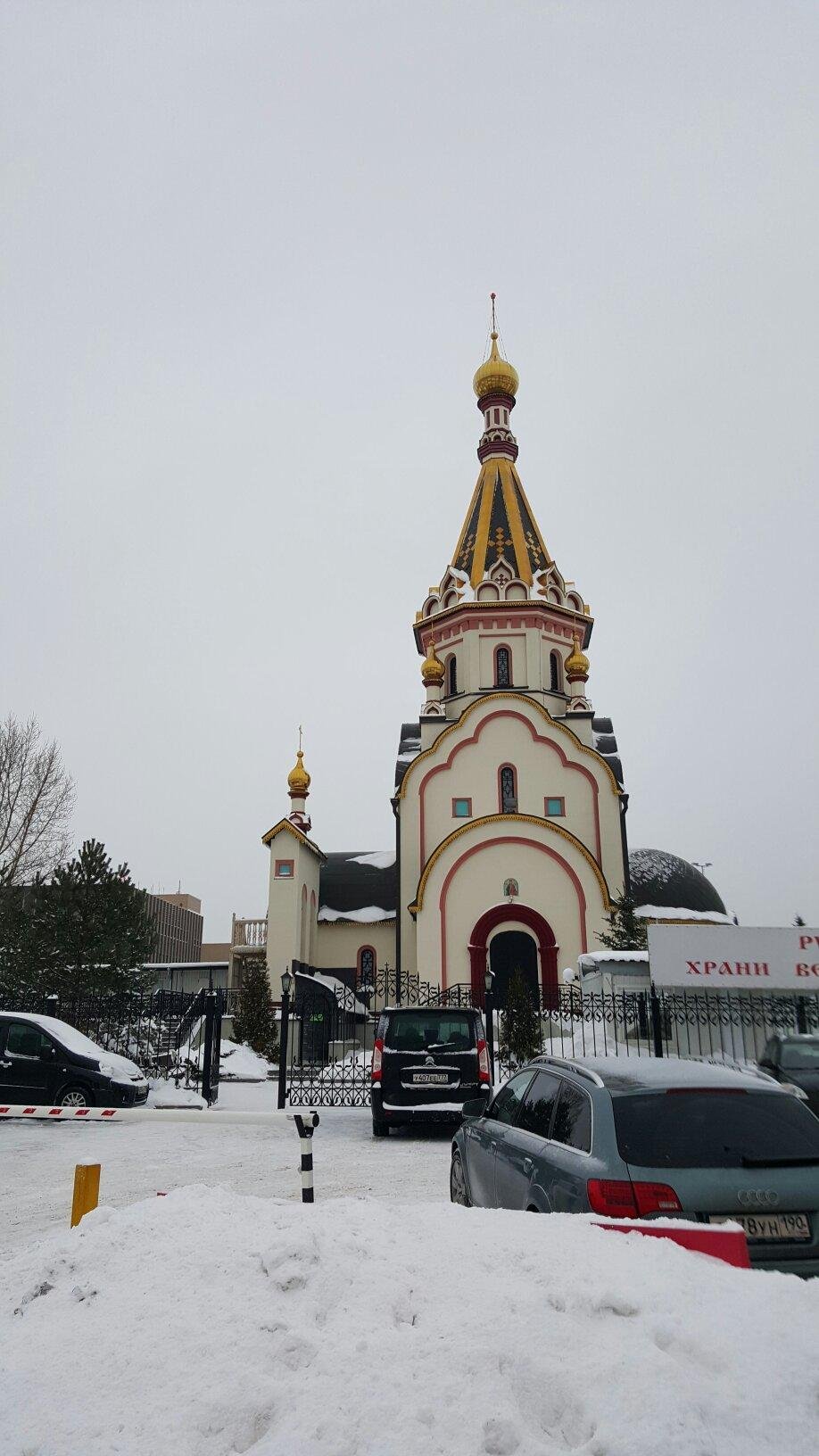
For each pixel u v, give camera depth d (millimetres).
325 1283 4125
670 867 36719
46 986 25719
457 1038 14195
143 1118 6250
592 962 22328
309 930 37031
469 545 39250
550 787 33344
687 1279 4020
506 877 30328
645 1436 3133
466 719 34125
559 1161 5816
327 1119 16531
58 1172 11375
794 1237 5168
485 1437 3195
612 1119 5582
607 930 29656
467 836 30734
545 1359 3520
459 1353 3566
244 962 35719
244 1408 3416
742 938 18453
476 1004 29047
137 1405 3488
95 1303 4211
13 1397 3551
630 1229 4555
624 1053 19891
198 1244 4652
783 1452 3141
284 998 18172
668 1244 4344
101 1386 3600
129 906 27359
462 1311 3852
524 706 34094
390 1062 14078
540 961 29609
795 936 18516
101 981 25859
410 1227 4824
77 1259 4625
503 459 41344
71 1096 15805
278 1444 3217
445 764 33812
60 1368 3717
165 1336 3867
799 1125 5648
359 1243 4465
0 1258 6879
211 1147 13352
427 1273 4199
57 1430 3371
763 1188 5238
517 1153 6617
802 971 18375
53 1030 16250
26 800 36094
